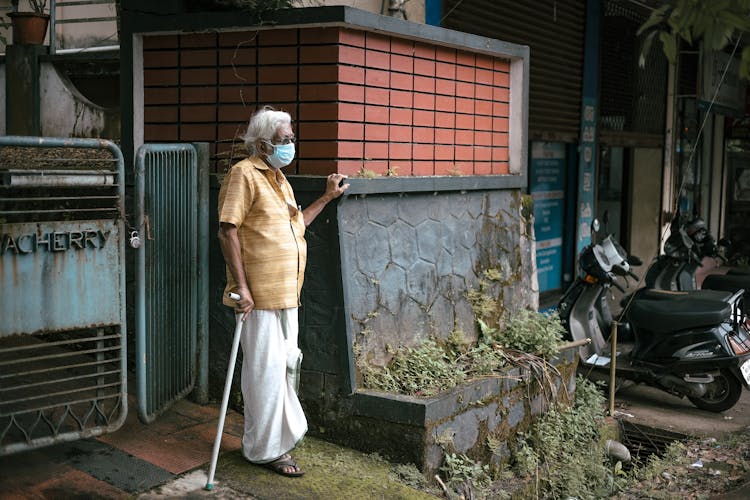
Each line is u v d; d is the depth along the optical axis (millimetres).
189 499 3328
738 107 13523
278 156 3500
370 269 4219
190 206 4105
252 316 3541
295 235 3596
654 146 11414
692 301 5945
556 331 5250
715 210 14891
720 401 5914
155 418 3805
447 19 6512
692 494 4422
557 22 8359
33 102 6352
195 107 4352
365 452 3947
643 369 6000
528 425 4758
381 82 4281
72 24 7812
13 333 3129
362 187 4059
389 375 4148
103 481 3377
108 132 6000
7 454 3186
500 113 5352
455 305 4898
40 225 3166
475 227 5105
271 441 3572
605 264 6293
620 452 5188
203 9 4500
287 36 4078
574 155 9180
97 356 3480
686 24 2809
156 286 3779
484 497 4008
